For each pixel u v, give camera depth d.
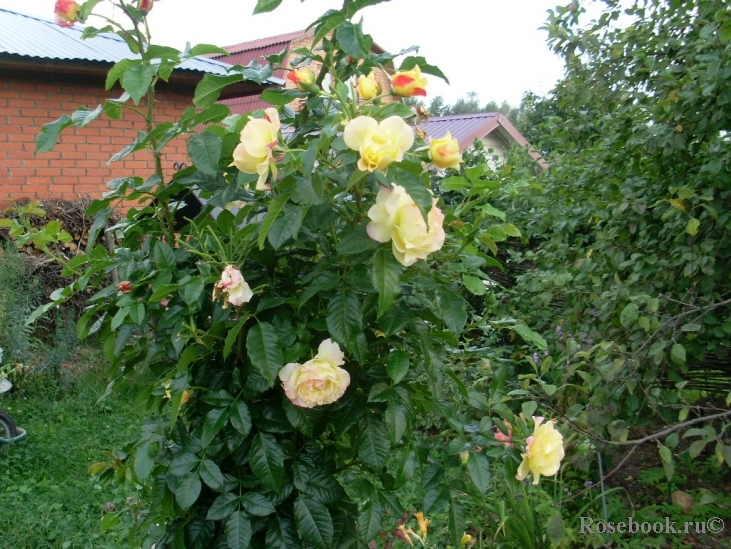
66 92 6.14
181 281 1.35
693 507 3.27
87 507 3.24
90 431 4.17
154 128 1.49
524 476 1.43
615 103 3.66
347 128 1.10
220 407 1.32
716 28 2.78
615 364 2.65
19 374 4.67
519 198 5.15
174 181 1.51
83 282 1.54
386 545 2.00
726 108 2.79
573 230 4.12
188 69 6.13
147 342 1.64
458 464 1.49
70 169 6.20
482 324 2.08
